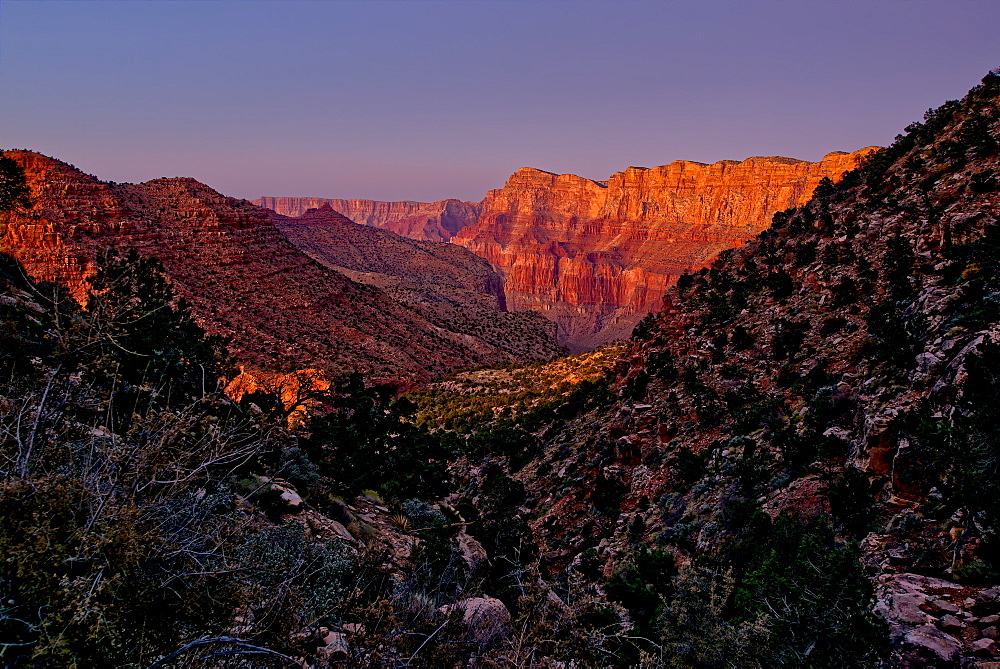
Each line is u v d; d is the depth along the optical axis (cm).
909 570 1280
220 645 412
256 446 532
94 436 440
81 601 348
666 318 5194
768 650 1007
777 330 3616
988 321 2044
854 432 2322
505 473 4703
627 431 3872
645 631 1099
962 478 1285
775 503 2259
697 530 2500
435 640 540
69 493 392
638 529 2845
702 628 1071
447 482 3331
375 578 734
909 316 2655
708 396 3481
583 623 646
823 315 3553
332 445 2383
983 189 3269
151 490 450
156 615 399
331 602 604
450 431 6438
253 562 480
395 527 1828
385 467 2498
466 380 8881
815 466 2308
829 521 1845
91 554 373
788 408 2909
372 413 3038
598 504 3347
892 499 1697
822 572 1102
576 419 5075
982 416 1375
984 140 3750
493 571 1561
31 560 356
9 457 412
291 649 444
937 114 4709
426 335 11706
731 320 4288
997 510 1168
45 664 340
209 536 445
